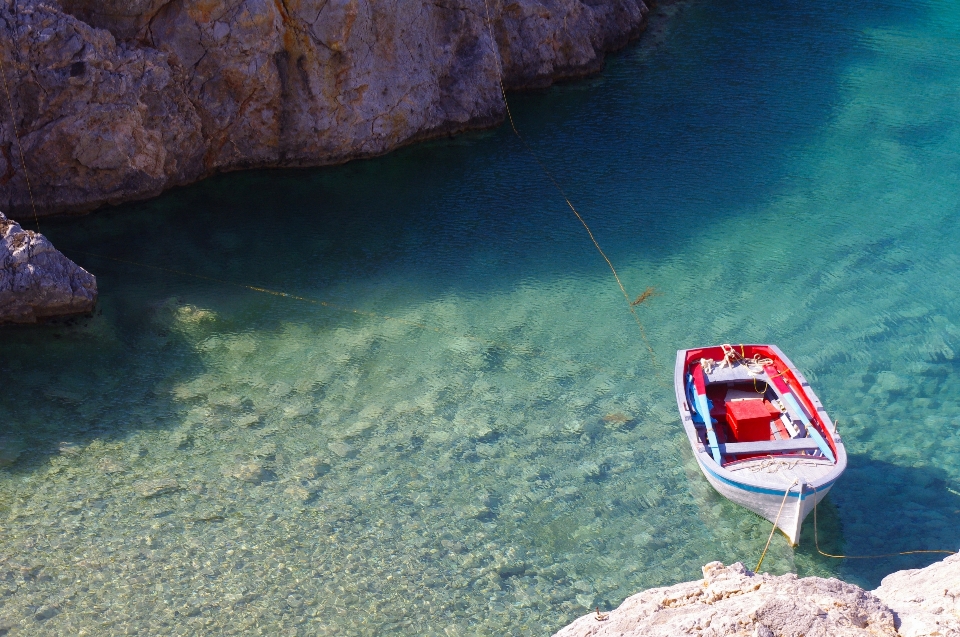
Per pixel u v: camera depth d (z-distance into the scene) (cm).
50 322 1730
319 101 2216
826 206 2156
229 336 1722
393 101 2322
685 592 920
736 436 1393
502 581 1235
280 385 1603
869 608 832
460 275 1925
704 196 2195
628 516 1346
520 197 2200
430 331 1753
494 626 1164
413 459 1452
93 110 1952
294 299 1836
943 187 2231
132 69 1998
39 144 1933
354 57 2219
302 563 1257
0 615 1159
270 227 2075
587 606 1196
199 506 1349
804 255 1988
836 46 2955
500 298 1853
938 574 1015
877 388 1612
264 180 2255
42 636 1136
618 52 2930
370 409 1556
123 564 1246
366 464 1441
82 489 1368
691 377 1484
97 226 2030
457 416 1547
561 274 1927
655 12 3206
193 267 1923
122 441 1466
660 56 2906
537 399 1588
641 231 2070
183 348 1686
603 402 1584
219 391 1585
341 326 1761
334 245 2019
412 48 2347
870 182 2250
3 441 1451
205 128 2178
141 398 1562
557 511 1355
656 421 1538
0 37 1834
